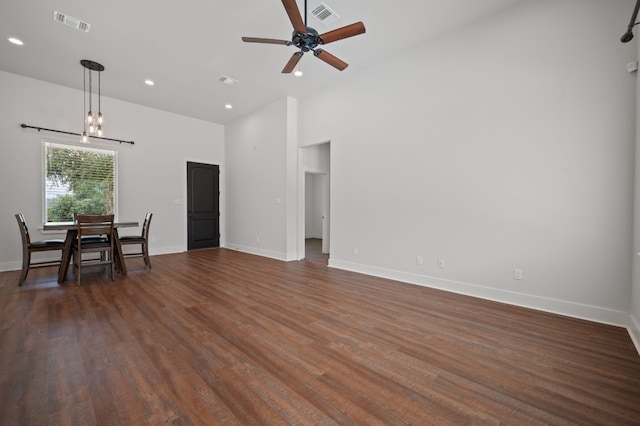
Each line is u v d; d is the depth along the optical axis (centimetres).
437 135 363
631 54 243
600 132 258
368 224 444
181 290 356
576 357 200
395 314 279
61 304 302
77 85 495
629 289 246
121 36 354
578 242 270
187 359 196
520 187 301
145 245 475
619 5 247
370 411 147
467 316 274
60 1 292
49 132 488
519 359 197
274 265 512
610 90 252
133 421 139
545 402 154
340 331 241
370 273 441
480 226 329
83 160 524
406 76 392
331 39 259
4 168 450
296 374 179
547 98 284
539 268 291
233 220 705
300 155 570
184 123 661
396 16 319
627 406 151
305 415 144
